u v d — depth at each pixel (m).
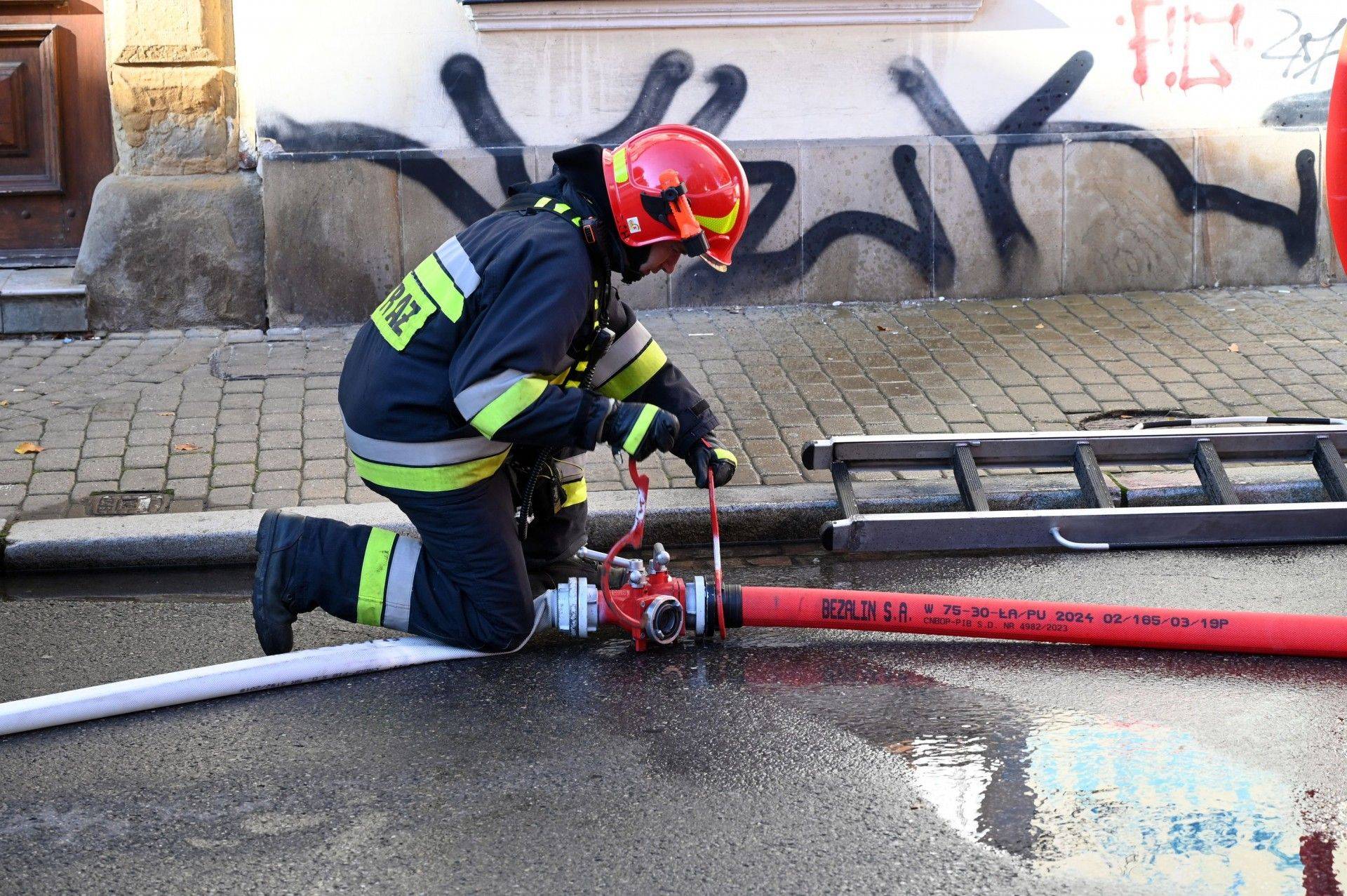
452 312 2.96
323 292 6.36
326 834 2.49
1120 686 3.15
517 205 3.08
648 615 3.27
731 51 6.36
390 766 2.76
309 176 6.23
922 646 3.44
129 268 6.25
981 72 6.52
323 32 6.15
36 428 5.00
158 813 2.58
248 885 2.33
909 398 5.33
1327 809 2.57
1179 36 6.55
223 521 4.25
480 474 3.14
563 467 3.64
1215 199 6.72
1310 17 6.59
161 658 3.48
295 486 4.56
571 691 3.14
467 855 2.42
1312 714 3.00
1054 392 5.37
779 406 5.26
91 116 6.50
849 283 6.62
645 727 2.94
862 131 6.52
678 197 3.00
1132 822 2.53
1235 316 6.31
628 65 6.33
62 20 6.36
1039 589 3.90
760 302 6.59
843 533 4.07
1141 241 6.72
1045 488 4.57
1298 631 3.27
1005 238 6.64
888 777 2.71
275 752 2.83
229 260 6.31
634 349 3.39
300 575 3.21
